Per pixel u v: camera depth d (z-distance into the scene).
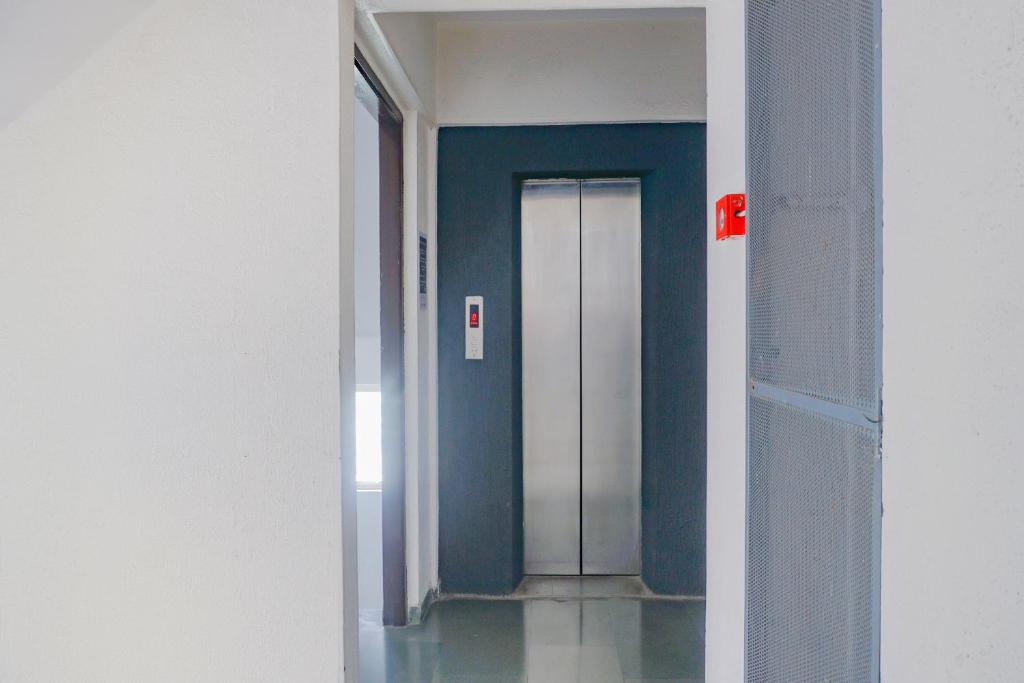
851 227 1.02
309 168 1.88
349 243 1.96
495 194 3.57
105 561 1.89
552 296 3.79
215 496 1.89
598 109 3.49
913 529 0.84
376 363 4.23
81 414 1.89
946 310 0.76
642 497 3.75
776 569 1.38
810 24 1.18
